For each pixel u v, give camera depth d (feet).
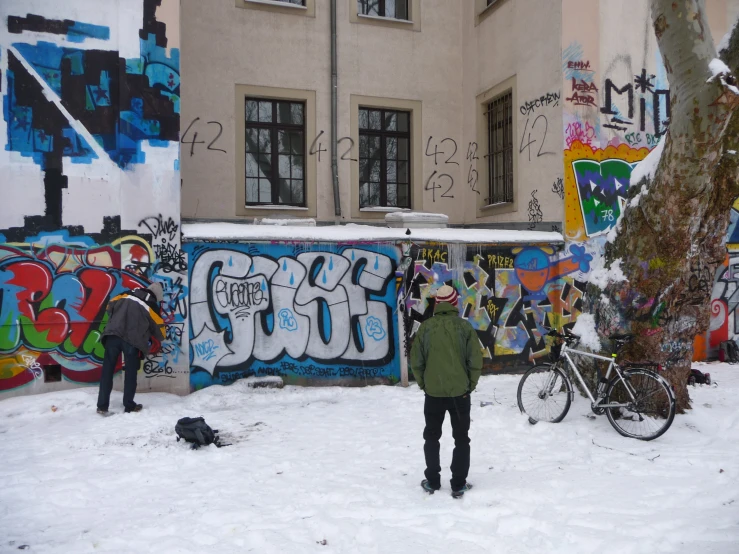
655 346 22.13
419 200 39.83
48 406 23.52
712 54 19.39
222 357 27.14
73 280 25.16
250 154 37.32
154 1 26.16
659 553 11.71
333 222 38.11
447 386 14.53
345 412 23.88
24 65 24.62
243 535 12.55
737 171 21.62
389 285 29.32
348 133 38.47
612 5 32.65
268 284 27.81
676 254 21.67
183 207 35.19
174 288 26.35
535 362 31.45
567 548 11.94
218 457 17.98
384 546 12.11
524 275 31.30
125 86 25.70
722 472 16.37
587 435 19.97
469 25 39.96
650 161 22.70
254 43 36.63
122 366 25.80
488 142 38.91
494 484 15.40
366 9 39.52
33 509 14.10
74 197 25.16
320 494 14.79
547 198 32.71
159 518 13.48
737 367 33.27
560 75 31.65
